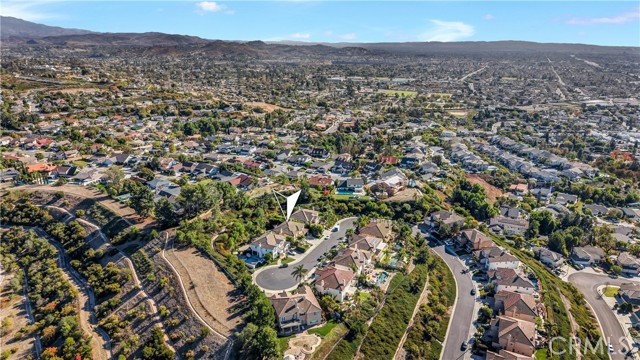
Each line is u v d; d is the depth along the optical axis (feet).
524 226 593.83
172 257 432.25
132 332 350.02
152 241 468.34
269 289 395.75
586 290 469.16
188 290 378.53
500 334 349.82
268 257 446.60
